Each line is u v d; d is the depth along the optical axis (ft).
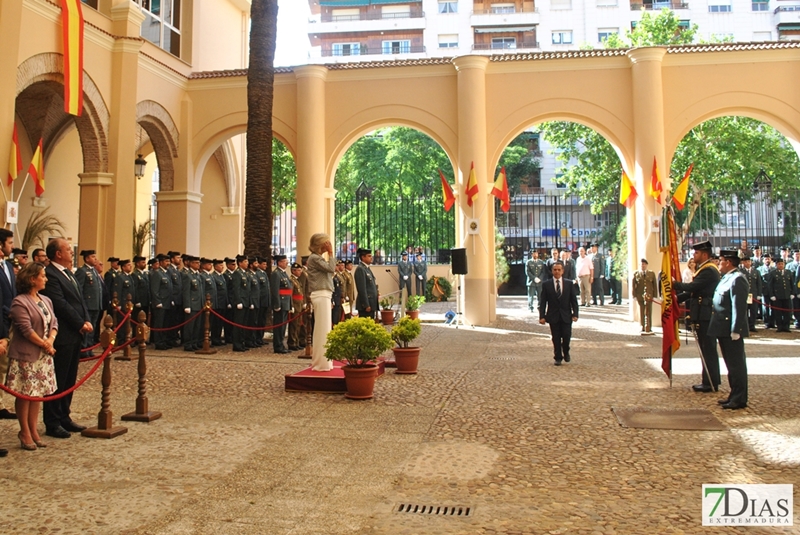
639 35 96.17
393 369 35.37
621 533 13.89
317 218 61.11
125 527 14.05
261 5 51.13
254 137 50.67
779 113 58.03
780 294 55.01
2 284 23.12
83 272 39.09
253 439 21.27
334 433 22.08
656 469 18.28
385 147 125.39
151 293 42.78
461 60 59.93
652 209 57.62
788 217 92.68
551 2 169.27
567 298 37.04
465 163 59.88
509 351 43.24
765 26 159.94
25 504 15.31
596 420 23.80
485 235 60.23
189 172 63.77
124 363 37.55
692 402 26.73
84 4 50.26
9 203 40.42
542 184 159.63
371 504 15.62
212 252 77.92
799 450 19.98
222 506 15.38
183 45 67.10
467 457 19.40
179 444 20.61
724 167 88.28
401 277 84.23
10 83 40.86
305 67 61.26
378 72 62.28
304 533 13.88
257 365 36.94
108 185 52.29
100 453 19.56
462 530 14.06
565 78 60.54
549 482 17.22
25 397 18.74
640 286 52.85
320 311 31.07
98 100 51.37
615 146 60.59
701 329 28.91
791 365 36.55
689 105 59.00
